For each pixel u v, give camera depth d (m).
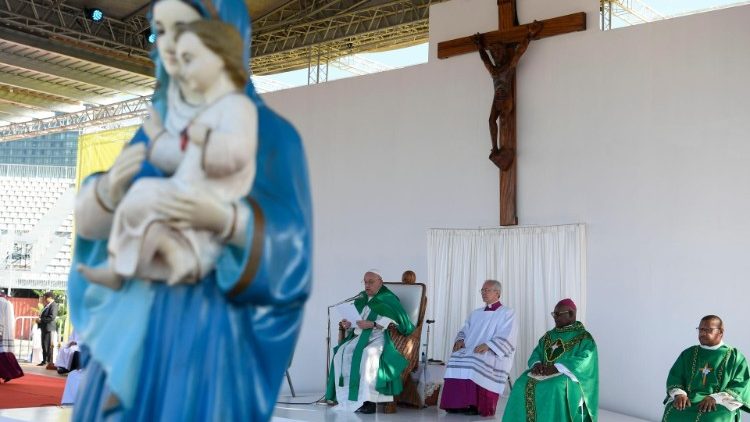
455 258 10.28
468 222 10.41
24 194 30.64
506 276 9.91
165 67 1.57
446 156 10.67
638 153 9.24
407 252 10.83
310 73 14.72
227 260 1.47
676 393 6.48
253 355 1.56
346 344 8.33
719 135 8.71
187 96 1.58
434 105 10.84
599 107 9.57
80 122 17.91
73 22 14.26
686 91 8.98
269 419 1.57
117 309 1.57
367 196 11.27
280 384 1.61
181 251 1.46
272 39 14.71
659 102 9.16
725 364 6.51
